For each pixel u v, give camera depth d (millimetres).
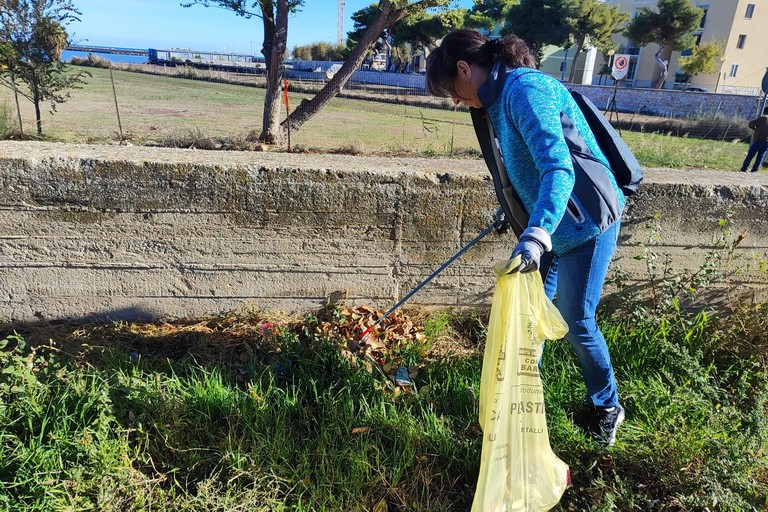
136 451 2430
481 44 2207
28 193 3049
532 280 2139
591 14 41250
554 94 2121
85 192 3086
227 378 2895
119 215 3158
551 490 2240
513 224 2539
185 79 34688
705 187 3406
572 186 1963
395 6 10820
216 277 3361
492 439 2068
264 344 3145
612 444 2658
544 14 41406
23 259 3195
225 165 3117
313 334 3199
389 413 2742
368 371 2963
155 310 3396
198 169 3104
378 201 3289
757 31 45938
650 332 3398
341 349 3055
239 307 3447
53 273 3246
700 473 2459
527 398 2152
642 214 3436
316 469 2430
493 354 2090
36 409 2482
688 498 2311
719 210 3463
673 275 3602
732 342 3383
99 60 41562
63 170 3029
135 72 37906
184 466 2436
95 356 3035
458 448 2607
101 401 2504
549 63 54688
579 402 2916
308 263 3385
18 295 3270
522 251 1852
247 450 2500
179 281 3346
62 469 2320
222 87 29062
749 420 2607
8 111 10797
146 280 3322
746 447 2494
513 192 2439
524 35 42125
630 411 2930
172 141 10125
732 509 2320
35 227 3131
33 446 2371
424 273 3506
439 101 26922
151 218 3184
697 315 3477
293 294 3455
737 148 15625
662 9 40781
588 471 2512
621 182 2430
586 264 2371
